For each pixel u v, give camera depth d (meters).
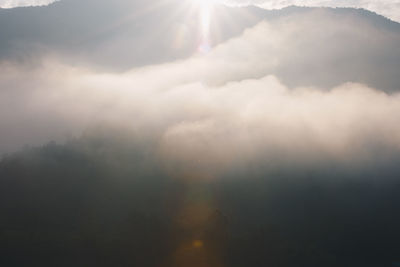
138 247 143.50
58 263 132.88
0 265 131.00
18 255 136.00
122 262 135.75
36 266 131.25
